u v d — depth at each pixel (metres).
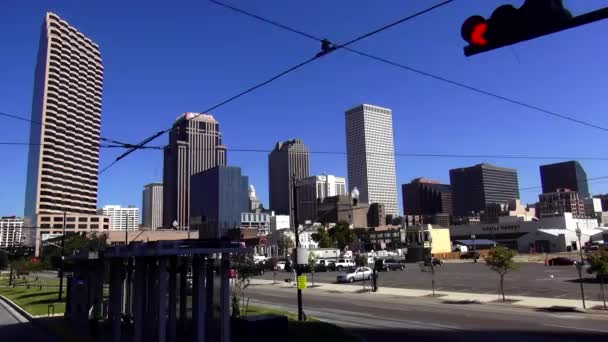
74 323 22.91
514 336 18.48
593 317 24.28
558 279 47.84
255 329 14.19
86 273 22.58
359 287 48.06
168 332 16.36
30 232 84.31
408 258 114.44
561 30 5.40
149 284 17.83
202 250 13.06
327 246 115.69
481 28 5.77
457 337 18.36
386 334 19.19
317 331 18.11
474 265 82.38
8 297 40.44
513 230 161.75
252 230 110.69
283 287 51.25
